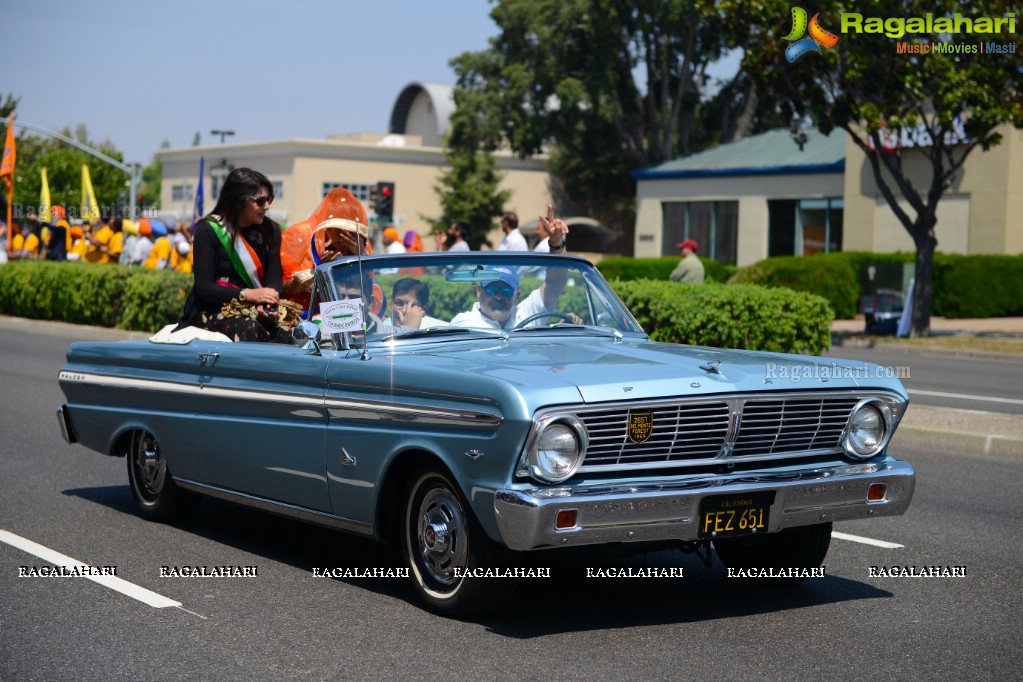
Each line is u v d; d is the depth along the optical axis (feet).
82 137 188.96
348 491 18.31
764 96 78.07
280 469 19.69
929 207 79.25
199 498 23.91
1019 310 106.01
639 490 15.72
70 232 105.40
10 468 30.04
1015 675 15.07
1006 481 29.78
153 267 83.66
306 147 184.96
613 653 15.87
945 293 102.89
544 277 21.09
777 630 17.03
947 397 48.62
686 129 200.64
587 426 15.74
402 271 20.07
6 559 20.97
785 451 17.28
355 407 17.97
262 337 22.88
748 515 16.51
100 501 26.11
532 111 195.11
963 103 72.95
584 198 216.13
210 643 16.26
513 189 205.77
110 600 18.44
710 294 44.04
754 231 136.36
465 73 199.41
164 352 22.36
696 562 21.39
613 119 197.67
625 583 19.81
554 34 191.21
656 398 16.08
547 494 15.34
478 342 19.60
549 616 17.70
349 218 25.54
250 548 21.95
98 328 77.92
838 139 138.72
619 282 46.57
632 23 187.73
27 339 75.15
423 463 17.35
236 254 23.58
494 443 15.72
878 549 22.45
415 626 17.06
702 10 75.46
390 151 194.70
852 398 17.63
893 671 15.20
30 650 15.97
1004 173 104.22
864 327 91.30
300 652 15.87
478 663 15.39
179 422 22.09
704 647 16.17
